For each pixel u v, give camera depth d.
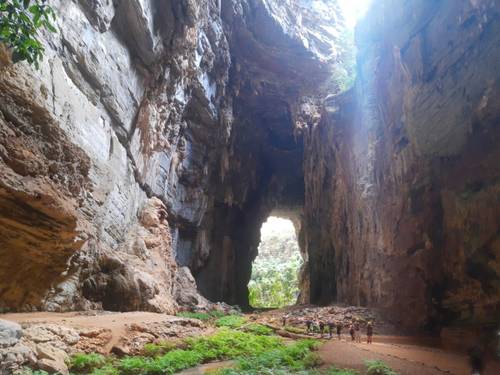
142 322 13.93
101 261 17.88
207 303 29.02
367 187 25.08
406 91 18.28
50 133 12.86
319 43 40.06
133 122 22.62
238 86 37.97
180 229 32.22
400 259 21.28
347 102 29.75
